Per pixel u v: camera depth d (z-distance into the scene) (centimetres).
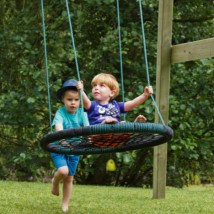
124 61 2158
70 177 1026
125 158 1928
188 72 2111
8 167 2361
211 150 2212
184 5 2288
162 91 1295
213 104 2228
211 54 1167
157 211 1046
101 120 993
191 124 2117
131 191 1667
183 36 2245
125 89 2170
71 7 2152
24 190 1514
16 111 2100
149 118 1955
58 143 862
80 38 2281
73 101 991
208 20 2369
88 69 2189
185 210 1096
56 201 1211
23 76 2322
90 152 945
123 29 2097
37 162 2256
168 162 2397
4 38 2230
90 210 1032
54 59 2080
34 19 2177
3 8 2472
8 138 2458
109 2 1969
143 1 2000
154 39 2112
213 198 1492
